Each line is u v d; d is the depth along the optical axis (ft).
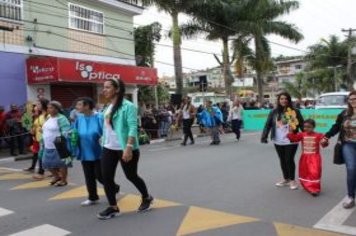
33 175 34.37
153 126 67.56
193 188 28.53
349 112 23.12
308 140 26.25
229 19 101.81
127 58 78.64
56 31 64.39
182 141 64.13
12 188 29.86
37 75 58.23
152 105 88.48
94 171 23.91
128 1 82.48
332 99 70.74
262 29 107.76
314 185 25.90
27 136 50.03
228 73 106.83
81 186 29.86
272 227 19.93
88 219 21.61
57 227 20.54
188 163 39.65
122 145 20.77
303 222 20.72
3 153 50.62
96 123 23.44
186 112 58.34
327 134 24.35
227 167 36.91
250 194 26.55
